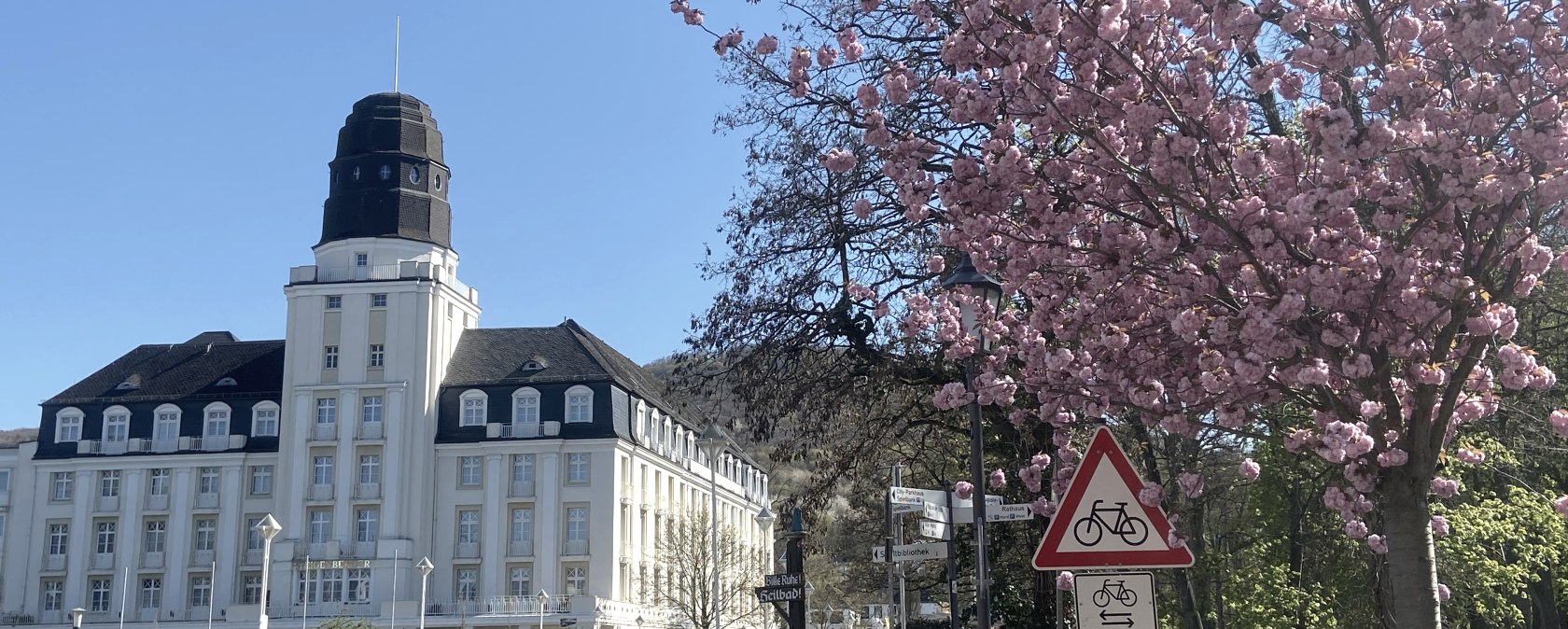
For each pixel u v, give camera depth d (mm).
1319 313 9125
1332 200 8203
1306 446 9305
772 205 19719
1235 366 8789
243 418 77375
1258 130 12031
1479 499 22469
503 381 75188
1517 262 8781
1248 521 28312
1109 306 10430
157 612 75062
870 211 12008
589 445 73500
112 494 76938
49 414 78562
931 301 14531
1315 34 9312
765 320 19891
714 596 49375
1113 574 8516
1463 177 8250
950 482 25969
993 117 9570
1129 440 20656
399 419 73062
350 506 72375
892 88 10219
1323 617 22703
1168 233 9344
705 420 21250
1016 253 10438
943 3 12023
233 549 75125
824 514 21422
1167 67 9672
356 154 76812
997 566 24266
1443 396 8969
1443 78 9047
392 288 74688
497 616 70312
